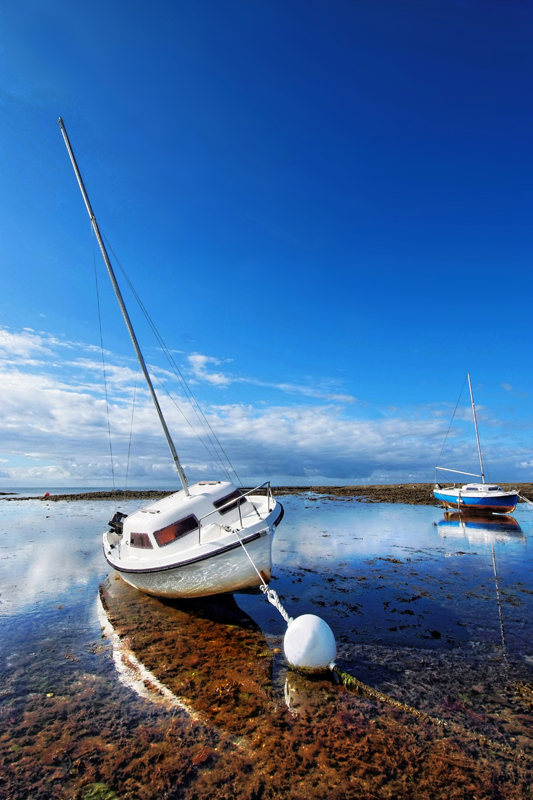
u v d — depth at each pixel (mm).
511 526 22375
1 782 4516
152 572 9469
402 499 38500
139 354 12234
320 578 12219
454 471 29922
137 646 7891
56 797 4305
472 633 8242
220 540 9031
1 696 6219
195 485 12359
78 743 5137
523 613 9312
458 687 6250
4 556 15531
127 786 4426
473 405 30844
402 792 4242
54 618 9398
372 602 10133
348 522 23734
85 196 12477
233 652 7570
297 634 6586
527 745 4949
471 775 4469
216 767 4648
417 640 7926
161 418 11766
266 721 5453
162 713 5715
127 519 11656
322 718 5492
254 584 9234
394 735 5133
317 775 4484
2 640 8234
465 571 12938
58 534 20578
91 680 6652
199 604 10195
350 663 7023
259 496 13188
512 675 6605
